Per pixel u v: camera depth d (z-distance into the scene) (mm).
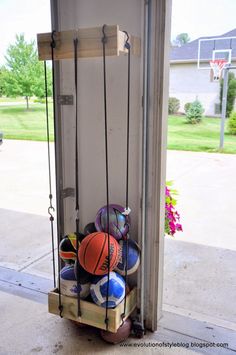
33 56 8195
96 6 1717
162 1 1529
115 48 1421
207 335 1865
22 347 1771
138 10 1620
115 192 1882
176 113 12328
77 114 1864
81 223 2023
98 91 1799
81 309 1727
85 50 1487
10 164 6996
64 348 1764
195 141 9969
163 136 1692
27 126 10719
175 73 12156
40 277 2477
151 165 1713
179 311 2104
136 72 1681
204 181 5695
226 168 6684
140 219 1785
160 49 1578
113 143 1826
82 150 1912
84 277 1710
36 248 3021
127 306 1756
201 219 3936
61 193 1970
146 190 1742
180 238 3363
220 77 10828
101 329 1795
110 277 1683
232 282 2488
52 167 6625
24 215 3996
